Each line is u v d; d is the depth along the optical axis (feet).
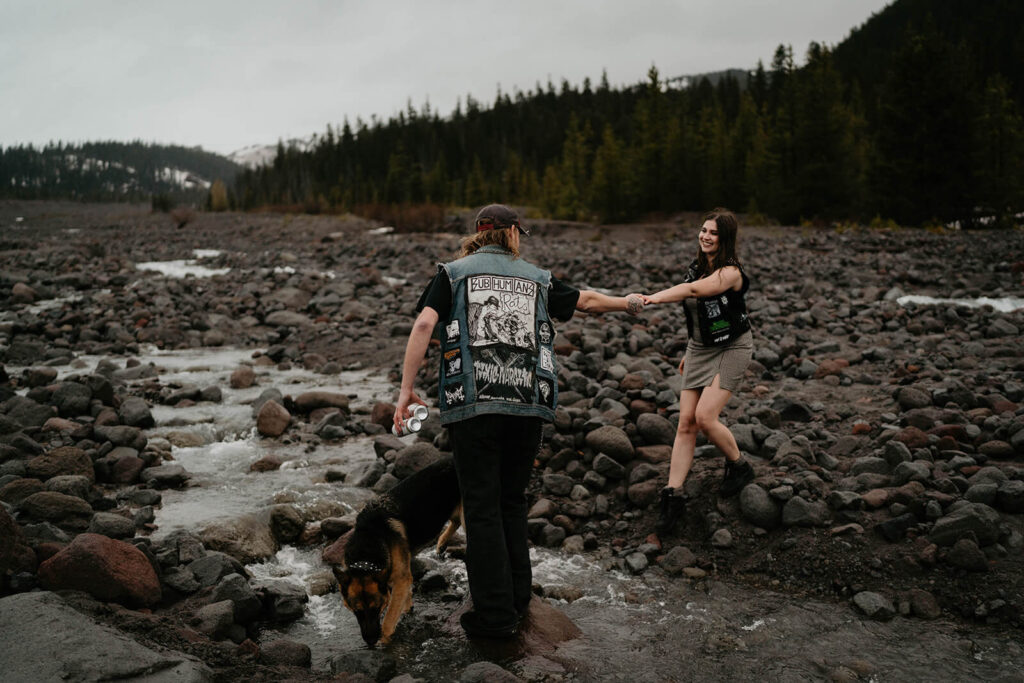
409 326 31.14
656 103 146.51
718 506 13.55
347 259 56.29
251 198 407.23
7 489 12.73
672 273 43.01
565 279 42.42
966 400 17.37
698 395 13.47
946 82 83.35
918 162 84.94
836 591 11.37
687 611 10.85
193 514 13.70
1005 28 379.55
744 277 12.82
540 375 9.64
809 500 12.96
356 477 16.12
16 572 9.59
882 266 42.88
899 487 12.81
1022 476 12.84
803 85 106.22
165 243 77.82
